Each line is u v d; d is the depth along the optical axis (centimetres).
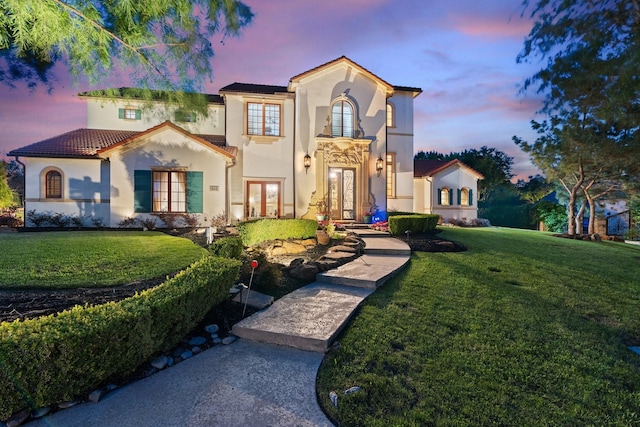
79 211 1616
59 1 468
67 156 1575
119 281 627
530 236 1588
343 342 436
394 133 1970
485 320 513
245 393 327
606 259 1064
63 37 495
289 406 309
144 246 1021
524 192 4281
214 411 298
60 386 289
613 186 1881
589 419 303
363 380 349
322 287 664
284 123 1762
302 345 422
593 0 529
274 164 1750
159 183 1580
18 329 282
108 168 1652
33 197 1573
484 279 729
